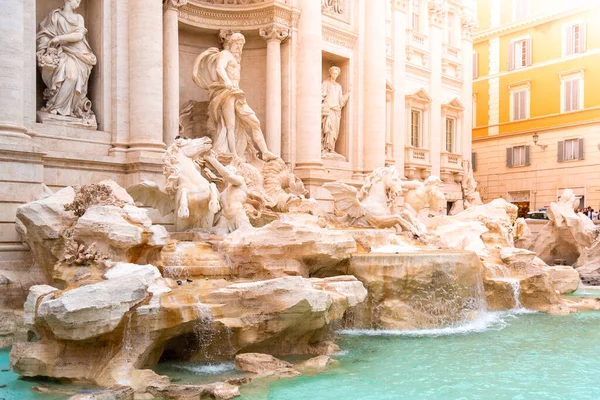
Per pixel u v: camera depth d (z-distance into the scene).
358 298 14.84
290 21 27.80
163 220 20.80
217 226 18.48
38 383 11.30
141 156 20.27
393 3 35.62
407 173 37.09
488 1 49.94
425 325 17.25
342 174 31.25
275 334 13.04
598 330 17.42
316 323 13.38
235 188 18.89
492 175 50.09
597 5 42.69
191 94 26.86
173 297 12.41
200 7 26.09
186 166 18.03
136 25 20.89
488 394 11.34
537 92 46.75
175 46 23.28
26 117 18.39
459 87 42.47
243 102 24.67
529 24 47.00
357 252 18.41
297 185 25.91
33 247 15.08
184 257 15.45
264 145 25.34
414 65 37.50
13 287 15.09
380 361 13.63
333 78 31.33
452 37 42.09
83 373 11.24
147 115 20.84
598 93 42.72
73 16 20.12
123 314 11.12
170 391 10.63
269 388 11.34
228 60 24.45
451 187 41.41
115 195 15.17
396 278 17.00
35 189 17.19
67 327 10.80
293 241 15.83
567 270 24.95
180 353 12.98
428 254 17.81
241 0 27.11
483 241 24.31
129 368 11.27
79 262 13.33
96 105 21.05
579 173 43.94
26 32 18.41
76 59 20.17
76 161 19.36
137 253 13.99
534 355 14.37
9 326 14.27
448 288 17.77
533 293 21.06
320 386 11.61
